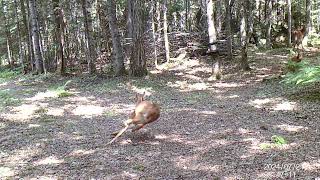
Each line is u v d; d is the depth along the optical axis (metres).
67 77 25.36
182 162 7.62
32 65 34.47
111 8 23.44
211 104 13.66
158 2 29.22
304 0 38.31
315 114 10.77
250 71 21.09
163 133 9.92
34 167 7.73
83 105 14.97
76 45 35.53
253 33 32.69
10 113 13.84
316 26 45.66
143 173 7.12
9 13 43.34
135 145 8.93
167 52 27.83
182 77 21.84
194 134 9.69
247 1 29.22
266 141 8.65
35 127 11.38
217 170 7.06
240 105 13.06
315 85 14.63
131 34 23.03
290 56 24.25
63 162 7.96
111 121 11.76
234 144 8.59
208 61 26.33
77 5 35.09
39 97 17.34
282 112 11.45
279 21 35.53
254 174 6.73
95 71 25.89
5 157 8.51
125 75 23.45
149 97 15.96
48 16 36.72
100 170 7.37
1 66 44.56
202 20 32.50
